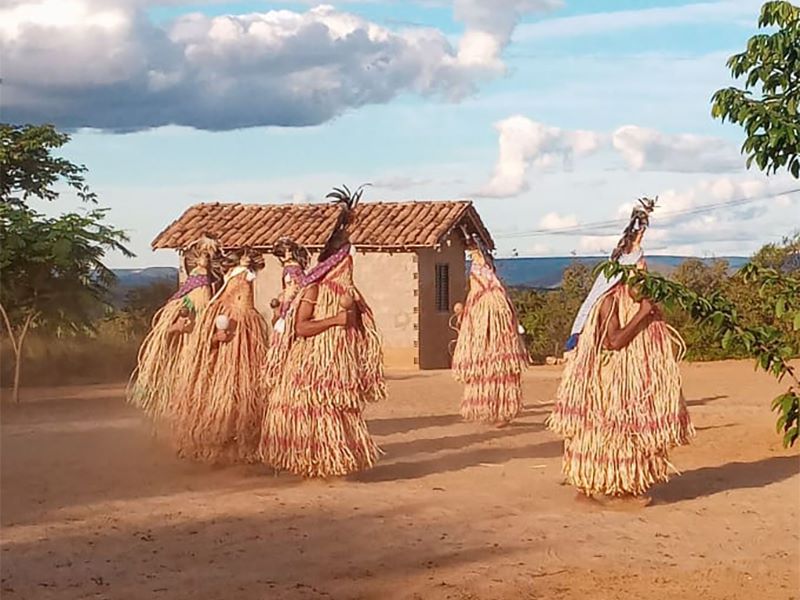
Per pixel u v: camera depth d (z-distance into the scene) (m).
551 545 8.55
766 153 9.84
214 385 11.44
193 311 12.05
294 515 9.51
